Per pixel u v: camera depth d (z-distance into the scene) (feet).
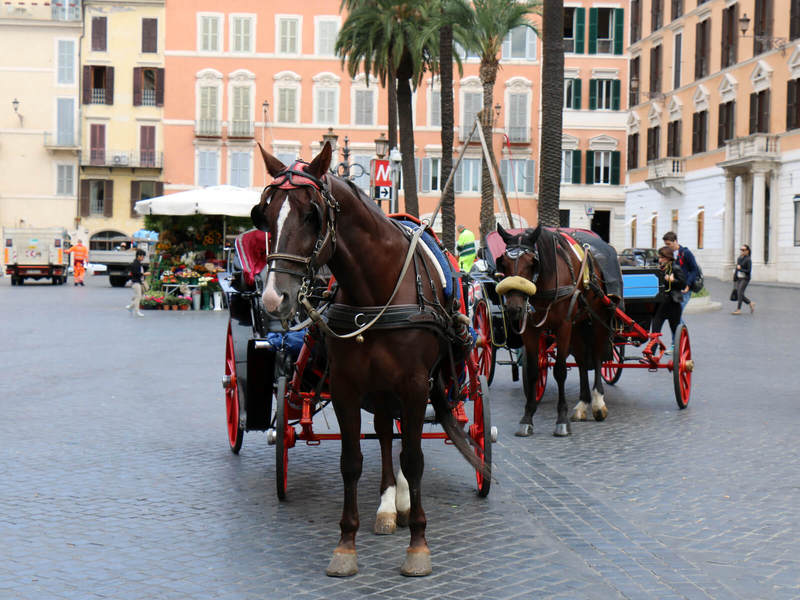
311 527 21.07
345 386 18.07
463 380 22.03
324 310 18.97
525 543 19.89
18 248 149.59
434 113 211.82
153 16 217.56
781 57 143.95
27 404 37.24
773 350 56.49
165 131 217.97
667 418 34.81
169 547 19.58
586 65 211.41
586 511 22.34
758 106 150.20
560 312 31.78
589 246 34.14
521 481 25.30
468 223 211.82
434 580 17.62
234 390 28.60
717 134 162.40
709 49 165.68
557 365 32.01
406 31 115.96
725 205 155.94
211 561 18.71
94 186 222.69
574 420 34.50
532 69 212.02
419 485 18.22
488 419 23.29
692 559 18.86
